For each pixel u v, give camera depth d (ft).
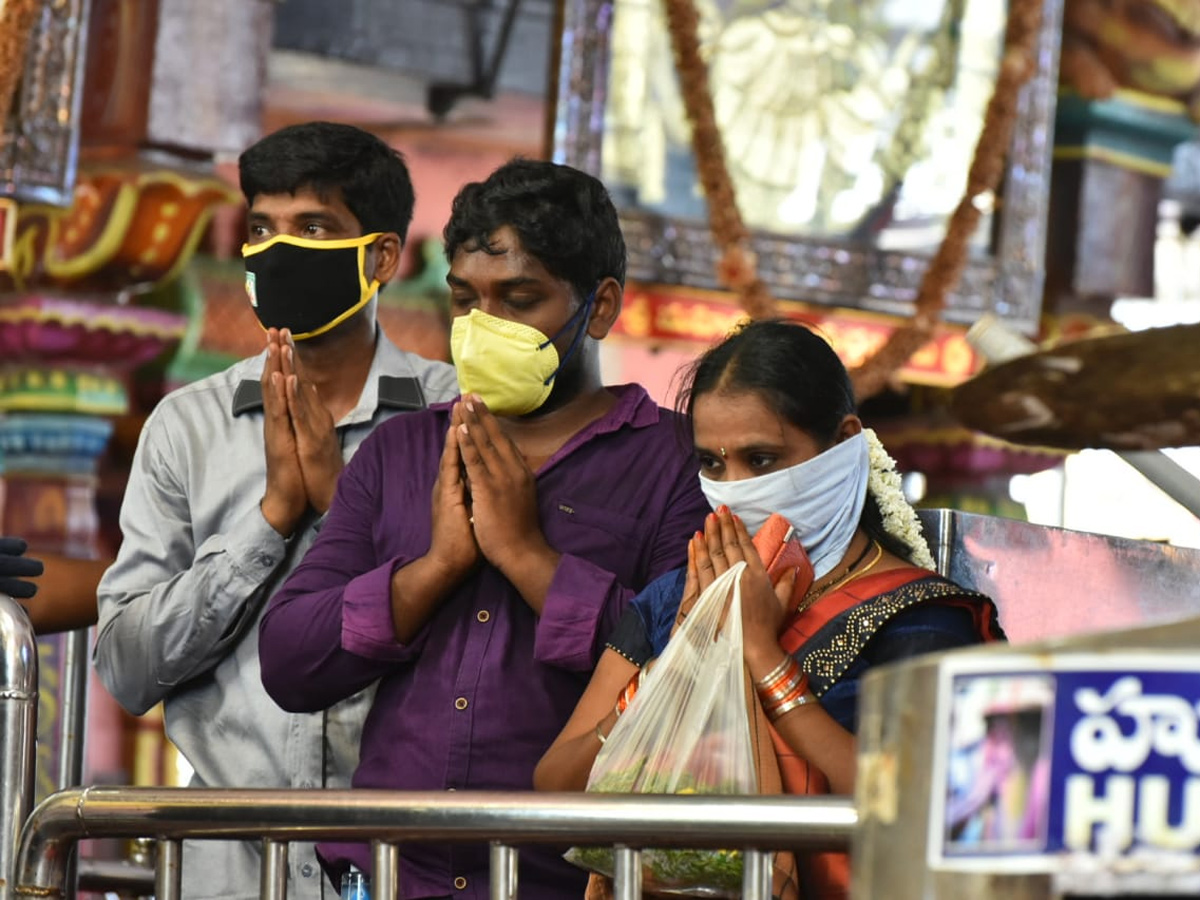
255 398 36.27
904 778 13.15
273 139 35.73
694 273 105.50
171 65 97.25
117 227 99.45
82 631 41.63
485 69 123.44
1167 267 143.33
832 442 27.17
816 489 26.78
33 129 89.61
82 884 44.47
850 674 25.40
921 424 121.39
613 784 24.63
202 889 34.27
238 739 34.78
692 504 31.24
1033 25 109.50
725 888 24.29
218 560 34.14
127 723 115.65
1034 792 12.59
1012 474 121.90
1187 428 16.93
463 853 29.66
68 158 90.79
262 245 35.40
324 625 30.58
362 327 36.35
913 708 13.12
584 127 102.53
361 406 36.11
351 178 35.55
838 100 108.88
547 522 30.86
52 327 103.19
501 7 123.44
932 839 12.83
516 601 30.76
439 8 121.08
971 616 26.00
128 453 121.70
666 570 30.76
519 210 30.40
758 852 22.47
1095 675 12.58
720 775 24.13
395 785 30.32
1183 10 123.13
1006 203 113.39
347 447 35.99
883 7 109.60
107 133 96.94
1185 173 138.72
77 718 41.47
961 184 112.37
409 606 30.17
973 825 12.71
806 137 108.58
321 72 120.78
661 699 24.81
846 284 110.01
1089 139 125.49
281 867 25.54
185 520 36.11
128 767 115.24
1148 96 125.49
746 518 27.20
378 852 24.47
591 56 102.37
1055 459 120.78
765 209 108.27
